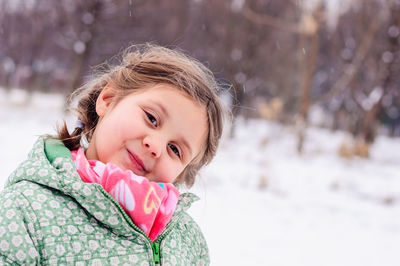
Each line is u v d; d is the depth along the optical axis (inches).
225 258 153.9
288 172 364.8
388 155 592.1
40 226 38.9
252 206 240.1
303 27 485.7
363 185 348.5
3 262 36.8
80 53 678.5
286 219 225.9
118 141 46.4
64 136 50.9
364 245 199.0
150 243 44.6
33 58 916.0
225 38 681.0
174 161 48.0
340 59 670.5
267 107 430.9
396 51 621.0
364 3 604.7
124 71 52.1
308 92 498.9
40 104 811.4
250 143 516.4
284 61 784.3
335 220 239.5
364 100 652.1
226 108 58.9
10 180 43.3
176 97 48.8
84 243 40.3
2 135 367.6
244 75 679.1
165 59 53.7
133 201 42.8
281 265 156.2
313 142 540.1
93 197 40.9
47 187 41.6
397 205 294.2
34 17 827.4
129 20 695.1
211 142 53.5
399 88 690.8
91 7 675.4
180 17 735.1
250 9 665.6
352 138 678.5
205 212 209.2
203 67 60.2
